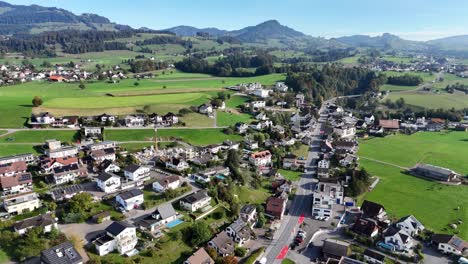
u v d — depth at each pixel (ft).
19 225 272.51
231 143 544.62
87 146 480.23
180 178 404.98
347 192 423.23
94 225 295.48
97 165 421.59
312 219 360.89
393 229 326.24
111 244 265.75
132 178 387.55
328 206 363.56
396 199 416.67
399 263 290.15
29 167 413.39
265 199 398.01
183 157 470.80
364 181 442.50
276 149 549.13
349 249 305.12
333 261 283.18
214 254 276.62
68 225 293.43
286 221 354.13
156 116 623.77
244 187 410.52
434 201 413.80
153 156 472.85
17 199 308.60
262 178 453.17
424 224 357.00
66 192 337.52
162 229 297.94
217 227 319.06
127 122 597.11
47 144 469.57
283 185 424.05
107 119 595.88
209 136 586.45
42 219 280.51
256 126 652.48
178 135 575.79
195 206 334.85
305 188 439.63
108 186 357.20
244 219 335.67
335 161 529.04
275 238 320.29
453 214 382.01
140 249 271.08
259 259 286.25
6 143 483.10
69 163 418.31
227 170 432.25
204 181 391.86
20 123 560.61
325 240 320.50
